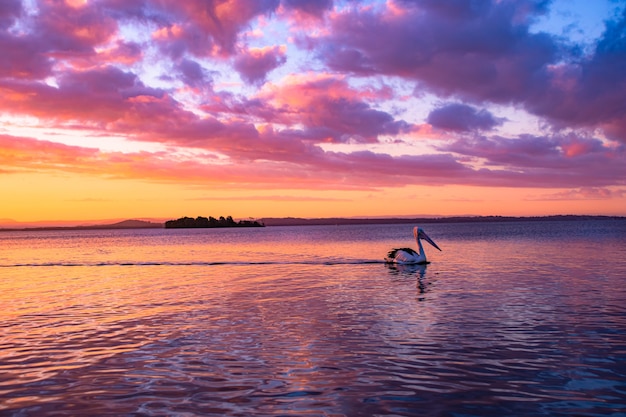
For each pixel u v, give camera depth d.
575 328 11.10
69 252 52.25
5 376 8.30
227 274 24.77
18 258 42.59
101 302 16.23
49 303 16.22
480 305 14.17
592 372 8.07
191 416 6.48
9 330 11.88
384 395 7.13
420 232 29.03
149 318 13.16
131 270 28.42
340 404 6.81
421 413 6.50
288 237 95.56
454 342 10.00
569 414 6.46
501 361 8.70
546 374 7.99
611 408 6.64
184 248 55.69
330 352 9.35
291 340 10.32
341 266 28.16
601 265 25.45
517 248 41.84
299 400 6.96
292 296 16.56
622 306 13.70
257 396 7.13
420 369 8.29
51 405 6.98
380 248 47.72
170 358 9.15
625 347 9.50
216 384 7.67
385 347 9.66
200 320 12.70
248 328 11.57
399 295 16.34
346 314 13.12
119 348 9.98
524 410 6.59
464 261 29.47
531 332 10.77
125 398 7.17
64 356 9.47
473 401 6.91
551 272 22.47
